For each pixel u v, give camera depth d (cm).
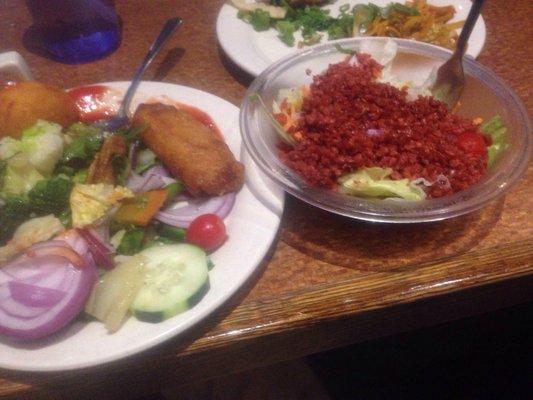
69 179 77
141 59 109
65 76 106
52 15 104
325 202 70
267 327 65
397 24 113
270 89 89
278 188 75
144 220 72
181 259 65
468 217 77
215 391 128
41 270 63
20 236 67
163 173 82
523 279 74
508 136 80
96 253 67
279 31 113
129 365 63
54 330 59
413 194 73
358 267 72
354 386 99
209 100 91
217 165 75
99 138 83
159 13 122
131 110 91
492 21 117
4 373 62
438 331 101
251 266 66
